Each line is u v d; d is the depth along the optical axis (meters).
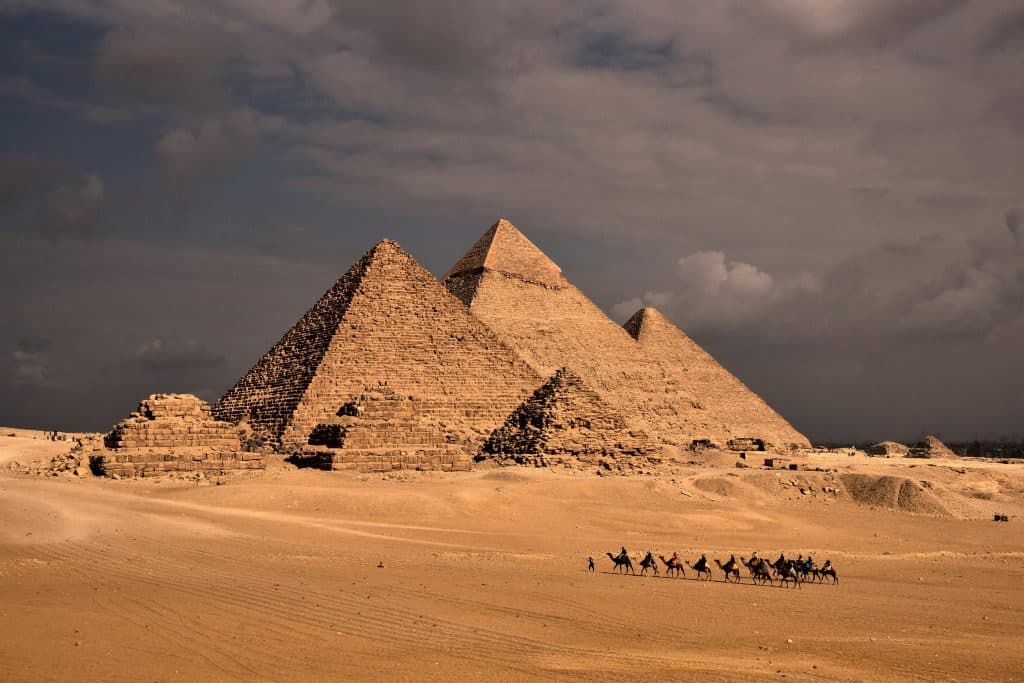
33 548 78.06
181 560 75.00
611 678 44.81
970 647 54.22
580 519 110.12
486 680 44.19
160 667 44.53
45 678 42.09
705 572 81.19
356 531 94.62
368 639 51.34
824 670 47.59
